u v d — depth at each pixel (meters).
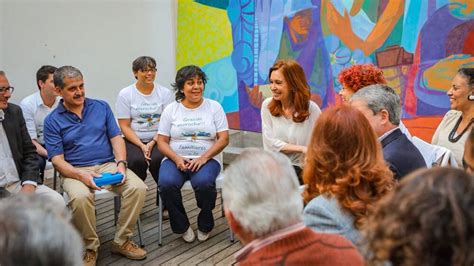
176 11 4.79
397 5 3.31
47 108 3.45
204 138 3.01
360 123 1.32
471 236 0.67
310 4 3.74
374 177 1.26
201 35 4.53
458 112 2.57
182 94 3.04
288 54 3.94
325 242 1.01
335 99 3.72
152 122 3.42
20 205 0.83
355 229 1.23
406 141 1.69
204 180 2.82
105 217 3.41
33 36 4.19
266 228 1.01
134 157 3.17
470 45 3.02
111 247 2.81
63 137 2.79
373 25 3.44
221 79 4.44
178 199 2.86
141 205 2.74
